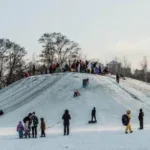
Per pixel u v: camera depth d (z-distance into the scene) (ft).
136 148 73.77
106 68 229.25
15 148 81.66
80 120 161.89
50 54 355.97
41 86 213.05
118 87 201.05
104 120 160.04
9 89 235.81
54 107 179.83
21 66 353.72
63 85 202.08
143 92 206.39
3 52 344.90
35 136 110.73
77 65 227.20
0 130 141.90
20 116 177.58
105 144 81.46
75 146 80.79
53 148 79.41
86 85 196.44
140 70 416.87
